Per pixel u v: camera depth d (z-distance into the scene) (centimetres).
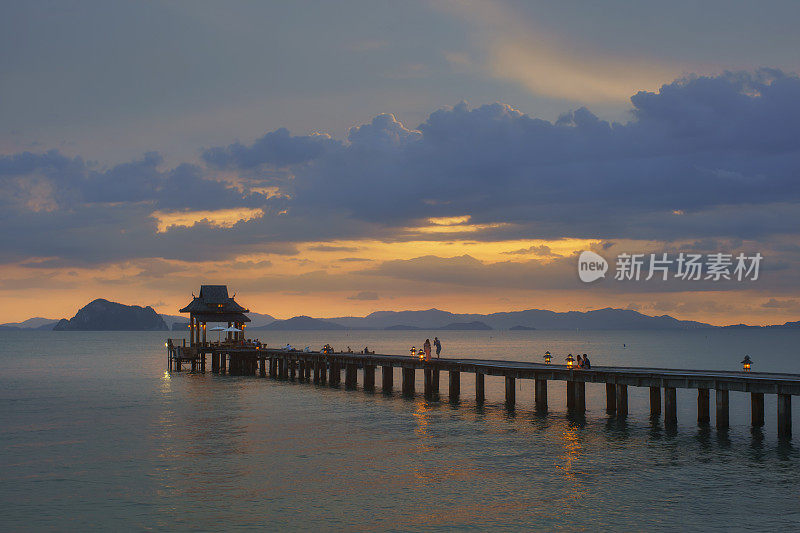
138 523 2722
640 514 2789
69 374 10006
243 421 5066
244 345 10094
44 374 10044
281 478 3353
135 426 4859
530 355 17338
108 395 6912
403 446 4088
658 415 5016
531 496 3033
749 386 4200
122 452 3959
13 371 10762
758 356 16525
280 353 9056
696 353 18900
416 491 3117
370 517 2773
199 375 9544
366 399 6431
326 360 8125
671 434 4416
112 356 16350
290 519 2755
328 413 5469
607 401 5362
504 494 3070
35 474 3462
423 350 6962
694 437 4306
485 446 4075
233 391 7244
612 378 4900
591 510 2841
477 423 4916
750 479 3291
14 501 3008
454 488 3164
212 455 3866
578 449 3972
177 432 4603
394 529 2638
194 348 10125
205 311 10106
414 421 5022
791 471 3434
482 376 6028
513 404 5781
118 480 3334
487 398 6519
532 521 2714
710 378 4394
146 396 6794
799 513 2794
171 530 2644
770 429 4594
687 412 5472
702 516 2761
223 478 3359
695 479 3297
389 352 17538
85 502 2989
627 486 3180
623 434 4428
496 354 18038
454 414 5372
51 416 5378
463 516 2778
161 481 3312
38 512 2859
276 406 5925
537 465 3588
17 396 6869
